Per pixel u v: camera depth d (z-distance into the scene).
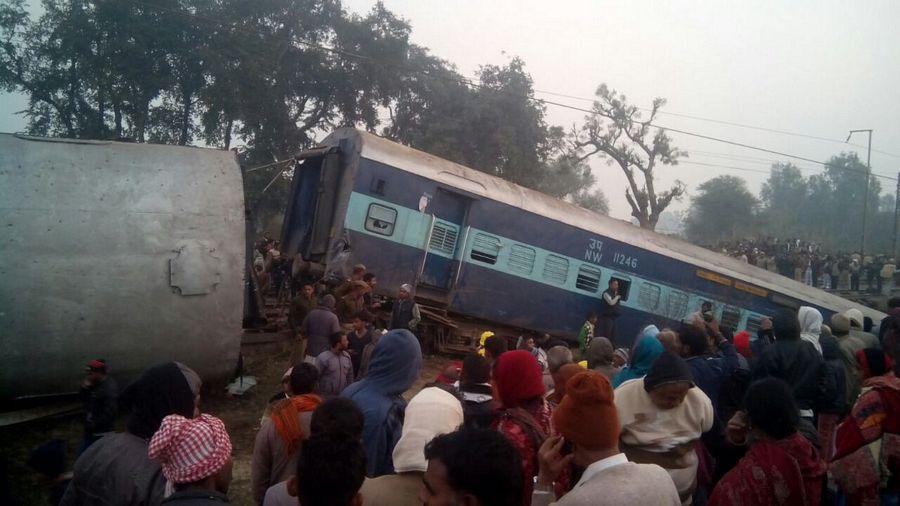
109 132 28.00
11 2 27.08
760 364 5.20
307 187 14.52
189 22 27.20
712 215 79.19
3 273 7.30
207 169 8.98
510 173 31.48
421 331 13.98
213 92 27.09
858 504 3.79
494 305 14.38
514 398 3.38
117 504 2.99
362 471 2.26
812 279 31.98
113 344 7.86
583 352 13.73
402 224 13.17
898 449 3.73
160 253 8.14
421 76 31.73
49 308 7.49
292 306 10.10
